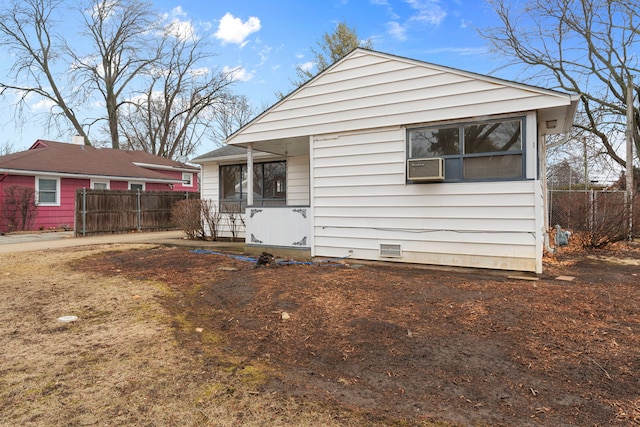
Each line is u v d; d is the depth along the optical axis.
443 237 6.31
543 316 3.81
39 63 27.42
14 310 4.58
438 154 6.36
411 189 6.59
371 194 6.98
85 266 7.59
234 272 6.59
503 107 5.76
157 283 6.04
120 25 29.48
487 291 4.76
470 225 6.10
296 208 7.84
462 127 6.17
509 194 5.79
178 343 3.52
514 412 2.31
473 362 2.96
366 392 2.60
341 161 7.28
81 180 17.69
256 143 8.59
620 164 17.22
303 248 7.75
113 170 19.23
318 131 7.48
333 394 2.57
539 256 5.60
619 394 2.46
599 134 17.25
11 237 13.30
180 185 26.19
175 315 4.43
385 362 3.04
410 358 3.08
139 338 3.64
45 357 3.19
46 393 2.58
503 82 5.75
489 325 3.64
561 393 2.50
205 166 12.66
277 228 8.09
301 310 4.27
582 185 17.16
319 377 2.83
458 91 6.12
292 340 3.54
